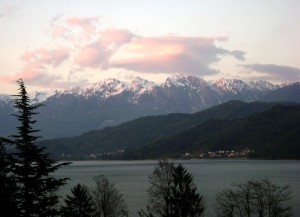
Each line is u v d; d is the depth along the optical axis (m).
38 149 30.31
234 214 58.47
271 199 50.84
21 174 29.47
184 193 38.72
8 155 29.34
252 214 56.31
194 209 39.28
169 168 43.28
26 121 30.23
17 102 30.25
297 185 141.12
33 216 30.08
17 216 28.42
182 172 39.53
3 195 28.11
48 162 30.73
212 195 107.06
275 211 49.94
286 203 93.25
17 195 29.16
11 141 29.81
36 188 29.70
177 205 38.62
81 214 53.16
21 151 29.83
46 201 30.28
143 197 112.38
